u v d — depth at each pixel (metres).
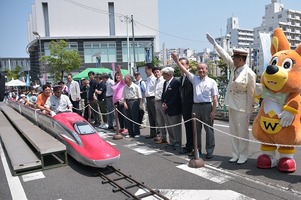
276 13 94.44
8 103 18.48
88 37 49.91
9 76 64.62
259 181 4.77
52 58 37.41
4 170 5.94
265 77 4.83
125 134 9.17
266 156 5.33
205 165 5.77
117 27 55.25
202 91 6.05
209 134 6.16
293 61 4.74
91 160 5.29
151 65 8.38
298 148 6.70
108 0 54.47
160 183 4.90
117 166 5.93
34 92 14.09
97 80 10.88
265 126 5.01
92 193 4.60
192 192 4.46
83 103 12.30
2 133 8.45
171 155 6.64
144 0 56.09
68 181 5.17
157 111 7.74
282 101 4.86
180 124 6.68
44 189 4.86
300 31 93.44
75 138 5.85
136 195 4.40
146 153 6.88
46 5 52.75
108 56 50.94
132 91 8.63
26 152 6.28
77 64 38.91
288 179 4.79
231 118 5.79
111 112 9.55
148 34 56.81
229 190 4.47
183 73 6.50
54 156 6.73
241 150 5.74
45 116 7.50
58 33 52.94
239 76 5.44
